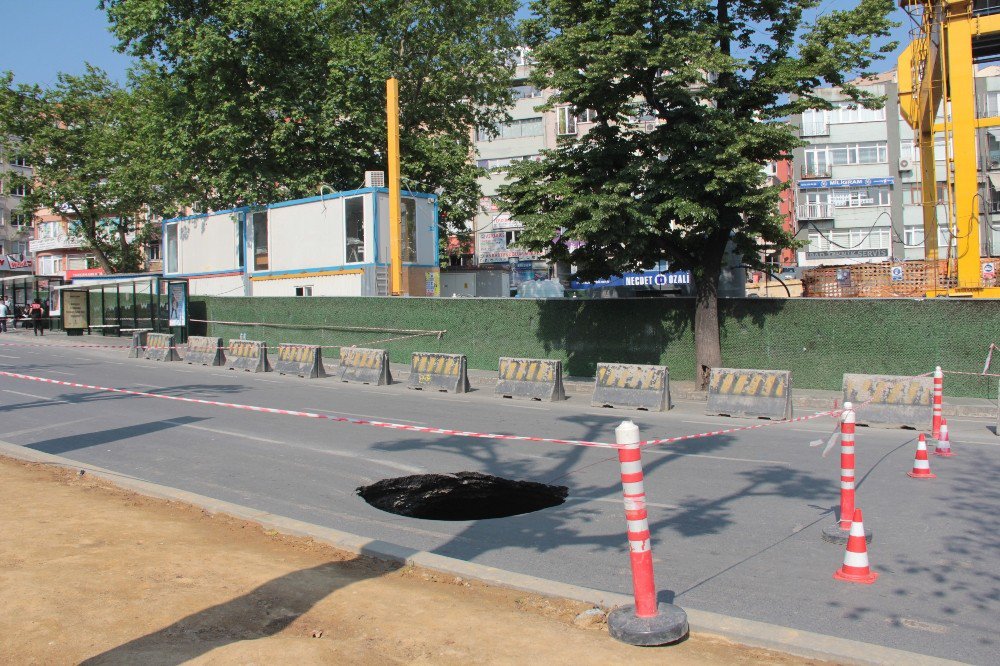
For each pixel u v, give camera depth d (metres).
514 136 49.91
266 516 7.07
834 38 14.80
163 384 18.73
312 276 28.20
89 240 46.72
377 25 35.19
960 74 18.53
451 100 37.06
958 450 10.61
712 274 16.70
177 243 33.97
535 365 16.92
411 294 27.36
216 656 4.10
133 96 38.88
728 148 14.13
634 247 15.26
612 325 19.69
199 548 6.05
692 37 14.29
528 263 44.66
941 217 47.00
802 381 17.30
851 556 5.68
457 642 4.38
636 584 4.56
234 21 28.66
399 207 25.00
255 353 22.53
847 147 49.88
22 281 41.53
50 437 11.59
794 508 7.66
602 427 12.80
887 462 9.80
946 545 6.44
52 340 33.53
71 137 45.19
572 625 4.73
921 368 16.09
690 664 4.17
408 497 8.23
